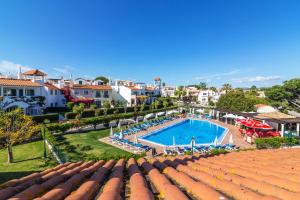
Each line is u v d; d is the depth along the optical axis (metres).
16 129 23.11
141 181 5.73
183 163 8.70
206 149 27.28
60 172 7.62
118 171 7.52
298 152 13.17
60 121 43.62
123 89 78.44
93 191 5.25
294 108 59.53
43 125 31.25
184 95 126.31
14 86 45.28
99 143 29.98
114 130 39.22
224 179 6.08
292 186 5.13
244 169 7.30
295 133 33.44
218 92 125.44
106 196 4.45
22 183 6.26
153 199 4.51
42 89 52.78
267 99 67.44
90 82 81.69
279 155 11.68
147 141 32.66
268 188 4.93
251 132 34.91
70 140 30.69
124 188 5.63
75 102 60.53
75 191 5.17
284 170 7.19
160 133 42.75
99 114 53.66
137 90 81.62
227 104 67.25
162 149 28.58
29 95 49.31
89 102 64.06
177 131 46.53
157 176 6.38
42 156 23.84
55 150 23.89
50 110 53.19
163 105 77.19
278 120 32.66
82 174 6.97
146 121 49.31
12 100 42.41
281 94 59.62
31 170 19.84
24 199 4.50
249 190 4.84
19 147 27.19
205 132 45.88
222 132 44.25
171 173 6.85
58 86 63.69
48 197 4.43
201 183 5.36
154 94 93.94
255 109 63.22
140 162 10.12
